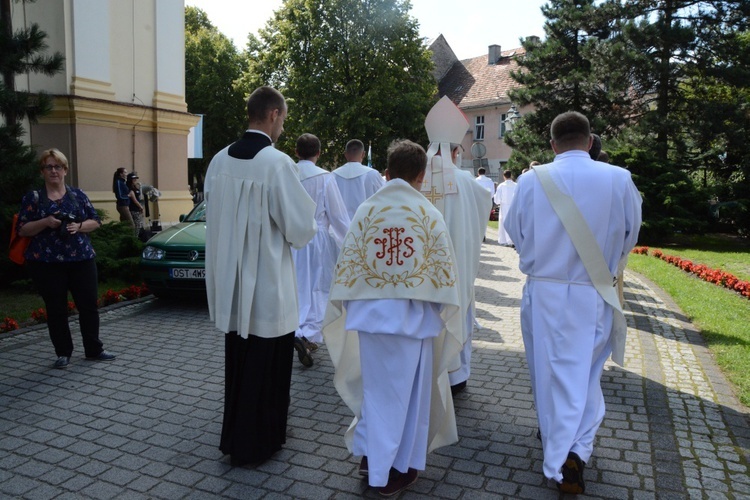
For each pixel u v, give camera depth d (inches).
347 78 1261.1
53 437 155.1
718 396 182.9
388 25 1227.9
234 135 1582.2
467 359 182.1
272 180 136.6
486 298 348.8
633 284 386.0
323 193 229.8
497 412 171.5
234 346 141.9
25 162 311.6
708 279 394.9
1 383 195.6
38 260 206.5
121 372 207.3
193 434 157.3
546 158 919.7
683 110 805.2
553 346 128.1
